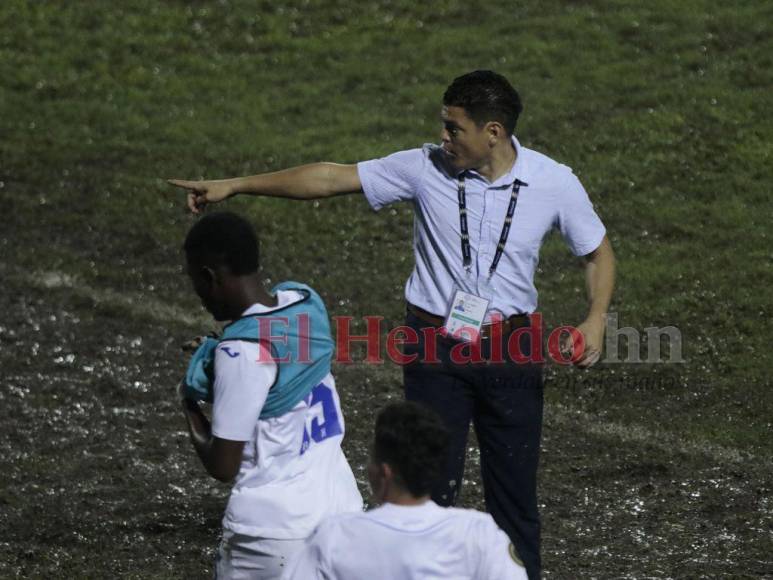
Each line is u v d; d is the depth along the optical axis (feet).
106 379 102.63
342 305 117.91
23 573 70.18
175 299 121.49
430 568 39.93
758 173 135.44
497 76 58.39
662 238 125.18
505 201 58.95
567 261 122.72
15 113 164.86
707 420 92.99
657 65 161.48
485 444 61.21
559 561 72.13
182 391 48.70
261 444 47.14
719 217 127.85
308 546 40.75
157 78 173.88
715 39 166.30
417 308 60.54
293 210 138.21
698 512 78.69
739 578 69.21
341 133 155.33
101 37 183.83
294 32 183.73
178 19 188.14
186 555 73.05
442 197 59.41
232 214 47.83
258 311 46.80
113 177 148.46
